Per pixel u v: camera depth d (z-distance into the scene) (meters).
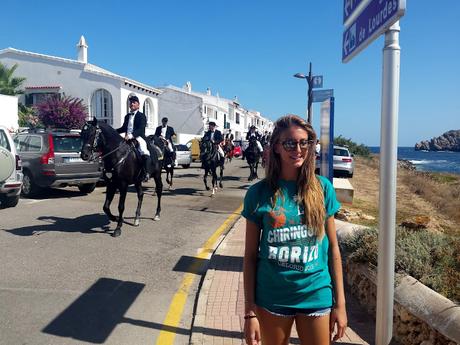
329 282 2.78
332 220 2.83
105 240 8.70
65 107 29.59
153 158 10.43
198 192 16.38
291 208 2.71
